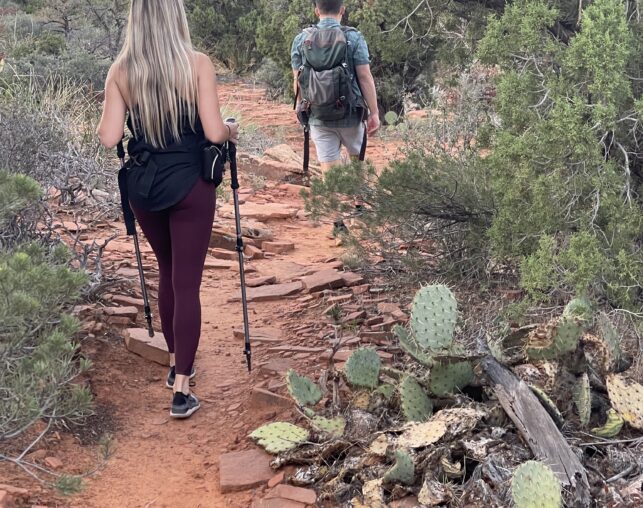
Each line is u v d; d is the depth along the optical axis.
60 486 3.42
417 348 4.09
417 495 3.62
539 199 4.78
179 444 4.34
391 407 4.24
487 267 5.88
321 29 7.23
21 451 4.01
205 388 4.93
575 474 3.47
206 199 4.44
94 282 5.77
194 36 23.88
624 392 3.99
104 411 4.57
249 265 7.20
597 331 4.73
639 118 4.65
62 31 22.78
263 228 8.32
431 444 3.71
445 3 6.86
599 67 4.56
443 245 6.36
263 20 23.06
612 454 3.70
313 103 7.29
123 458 4.17
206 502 3.82
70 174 7.81
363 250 6.46
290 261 7.38
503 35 5.29
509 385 3.78
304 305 6.15
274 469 4.00
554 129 4.70
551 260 4.73
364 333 5.44
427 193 5.95
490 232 5.28
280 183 10.85
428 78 14.39
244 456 4.11
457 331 4.95
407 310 5.87
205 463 4.16
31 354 3.82
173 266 4.53
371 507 3.55
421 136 9.16
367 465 3.80
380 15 7.35
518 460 3.59
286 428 4.17
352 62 7.29
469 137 8.08
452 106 8.90
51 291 3.48
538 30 5.08
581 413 3.91
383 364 4.91
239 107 18.05
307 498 3.72
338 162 7.62
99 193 8.32
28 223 5.65
